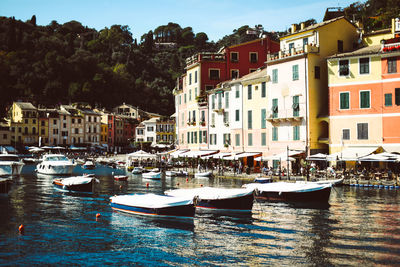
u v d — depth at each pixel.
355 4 80.06
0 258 18.55
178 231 23.69
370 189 38.38
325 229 23.53
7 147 108.81
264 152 56.47
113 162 88.50
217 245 20.77
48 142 128.12
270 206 31.44
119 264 18.03
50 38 189.88
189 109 75.62
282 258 18.50
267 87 55.88
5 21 197.12
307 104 50.19
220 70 71.69
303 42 53.50
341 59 47.97
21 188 43.19
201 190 31.38
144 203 27.61
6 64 159.00
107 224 25.38
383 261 17.80
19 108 124.38
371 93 45.78
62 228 24.22
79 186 39.62
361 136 46.34
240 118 61.12
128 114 165.75
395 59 44.34
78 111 137.25
